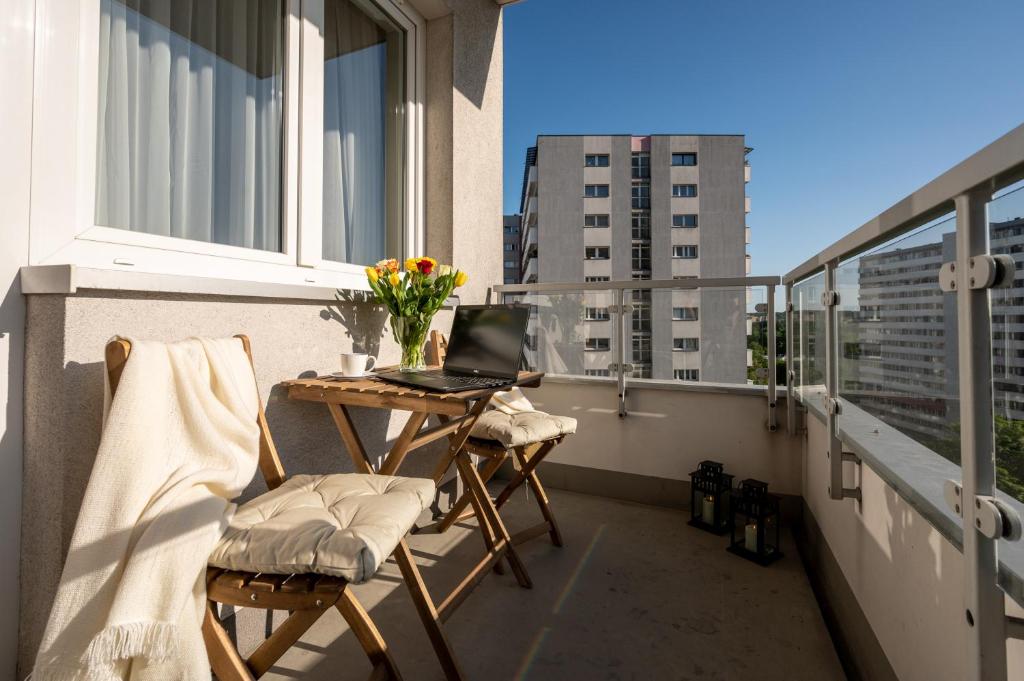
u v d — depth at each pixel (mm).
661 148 47406
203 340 1291
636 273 46688
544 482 3180
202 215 1734
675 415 2848
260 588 971
